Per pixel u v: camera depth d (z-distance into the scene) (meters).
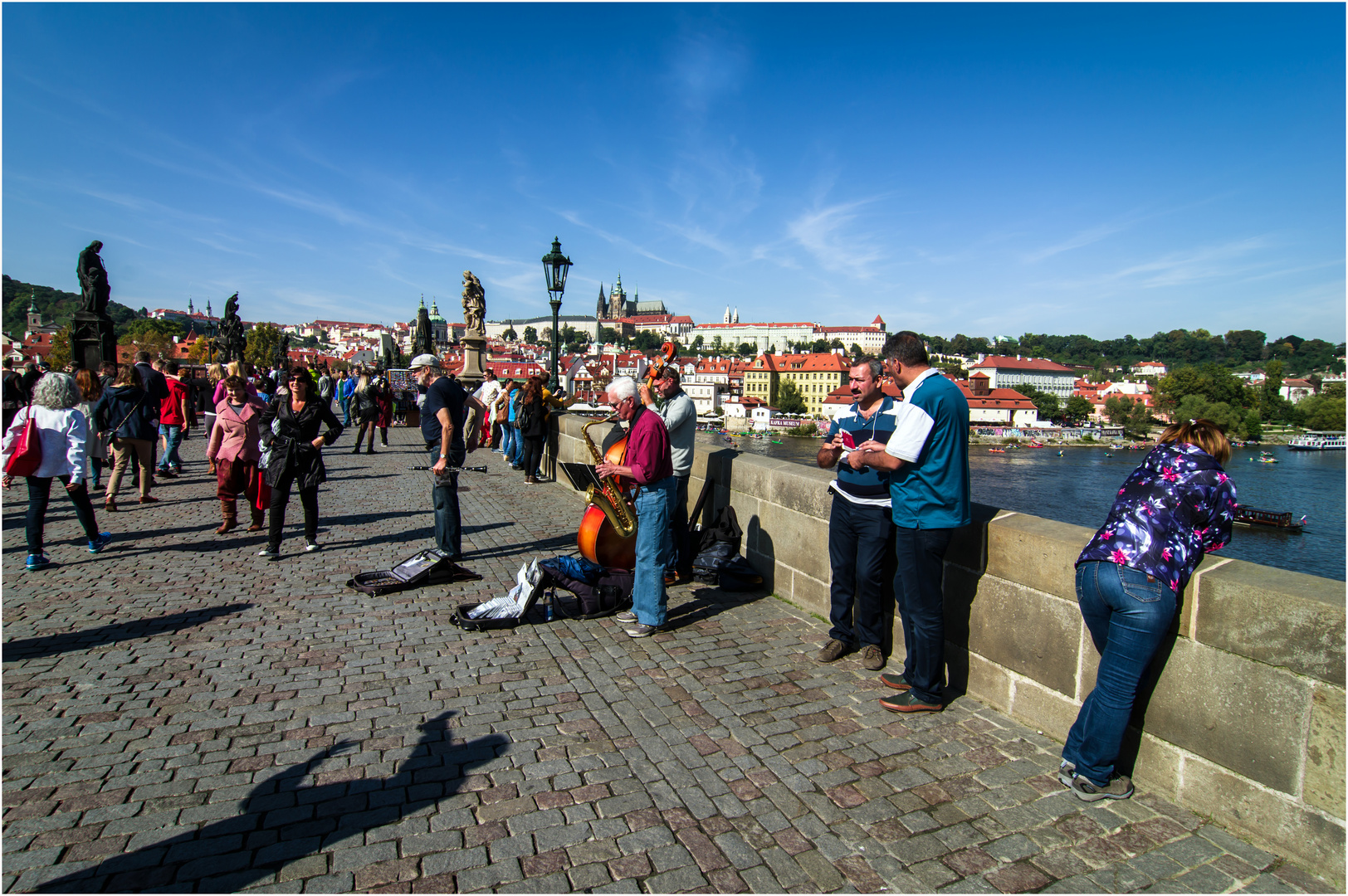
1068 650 3.57
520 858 2.64
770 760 3.37
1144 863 2.71
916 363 3.84
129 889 2.41
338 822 2.83
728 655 4.65
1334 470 98.31
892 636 4.63
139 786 3.03
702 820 2.90
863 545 4.36
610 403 4.86
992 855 2.73
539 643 4.80
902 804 3.05
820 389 164.12
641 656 4.61
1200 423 3.11
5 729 3.46
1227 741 2.92
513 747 3.43
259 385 15.31
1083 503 72.19
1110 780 3.21
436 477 6.54
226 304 26.64
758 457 6.76
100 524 8.20
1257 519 60.97
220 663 4.34
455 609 5.41
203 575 6.25
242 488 8.02
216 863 2.57
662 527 4.91
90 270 14.29
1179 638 3.09
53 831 2.71
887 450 3.75
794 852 2.72
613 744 3.48
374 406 16.28
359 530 8.25
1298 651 2.69
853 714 3.86
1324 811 2.63
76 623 4.94
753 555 6.38
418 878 2.52
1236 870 2.68
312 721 3.64
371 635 4.89
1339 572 46.56
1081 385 195.38
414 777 3.16
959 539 4.23
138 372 9.31
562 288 14.52
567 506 10.07
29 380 14.03
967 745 3.57
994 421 160.62
